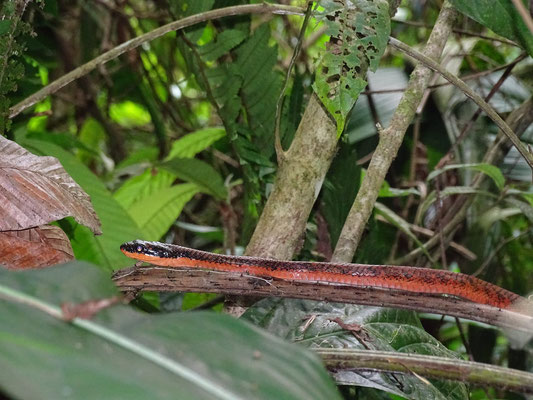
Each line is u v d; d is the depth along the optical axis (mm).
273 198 3504
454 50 5859
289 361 1608
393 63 7699
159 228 5703
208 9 4441
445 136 6574
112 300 1666
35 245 2824
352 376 2602
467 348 4676
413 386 2707
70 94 7543
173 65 7059
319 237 4766
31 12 4879
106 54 3852
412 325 3139
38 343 1378
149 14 6594
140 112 9516
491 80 6246
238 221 6734
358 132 5590
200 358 1506
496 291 3277
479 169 4695
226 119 4512
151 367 1429
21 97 4875
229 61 4676
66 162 4367
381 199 6785
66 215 2676
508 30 3309
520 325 2707
